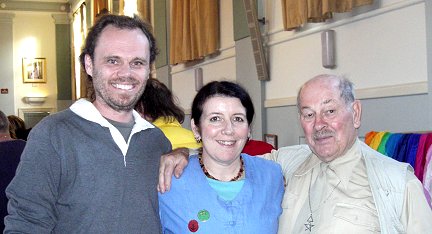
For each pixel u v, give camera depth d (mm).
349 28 4035
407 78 3502
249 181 1841
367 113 3885
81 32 12883
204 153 1843
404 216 1733
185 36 6719
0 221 2717
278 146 5086
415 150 2529
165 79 8203
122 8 10094
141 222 1671
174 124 2412
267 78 5172
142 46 1717
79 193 1590
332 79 1863
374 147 2770
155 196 1755
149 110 2355
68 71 14211
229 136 1735
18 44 13930
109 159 1648
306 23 4539
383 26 3689
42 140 1563
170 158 1812
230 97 1741
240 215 1755
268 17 5191
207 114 1748
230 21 6004
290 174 2066
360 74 3945
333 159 1886
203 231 1727
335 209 1825
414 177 1791
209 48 6184
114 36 1688
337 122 1824
